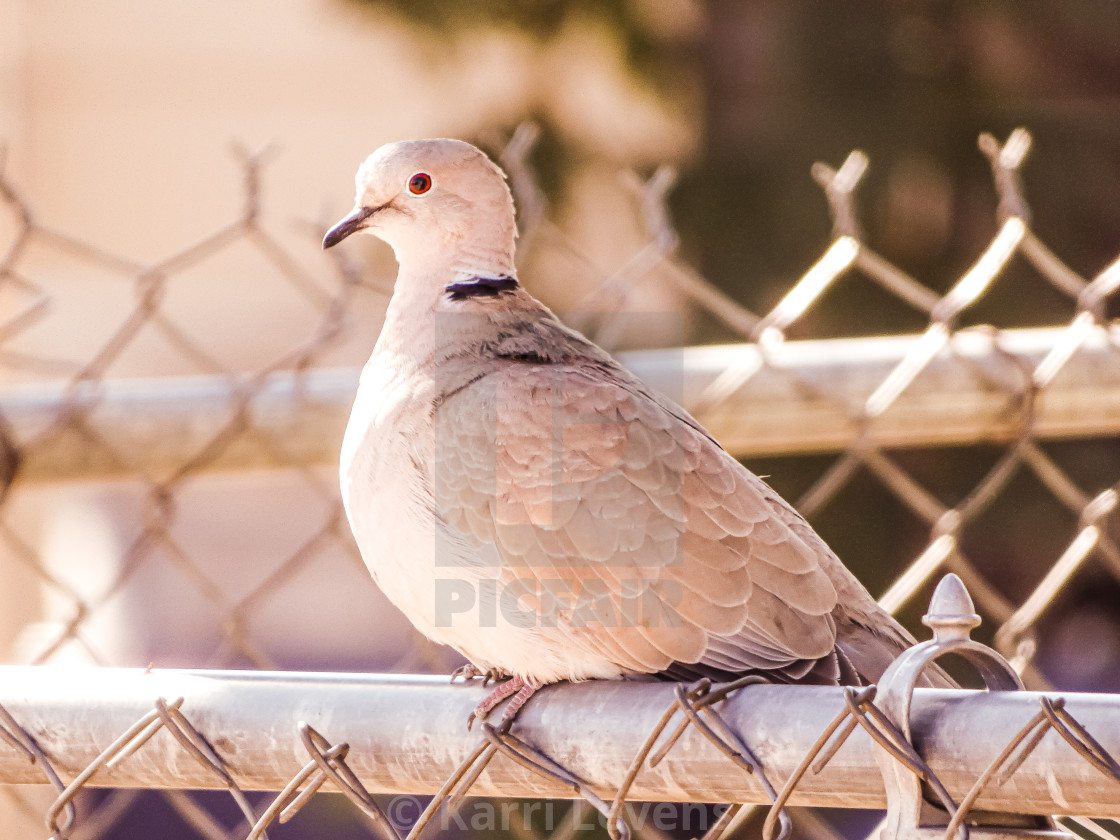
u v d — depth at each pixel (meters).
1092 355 6.20
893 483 6.61
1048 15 13.34
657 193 6.65
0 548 11.86
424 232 6.00
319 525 24.83
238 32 24.92
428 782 3.84
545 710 3.72
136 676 4.04
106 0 24.44
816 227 12.93
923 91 13.25
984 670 3.29
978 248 13.15
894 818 3.19
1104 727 3.00
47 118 24.30
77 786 4.01
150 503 6.10
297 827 10.70
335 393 5.77
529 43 13.48
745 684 3.52
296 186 24.75
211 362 6.18
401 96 24.83
